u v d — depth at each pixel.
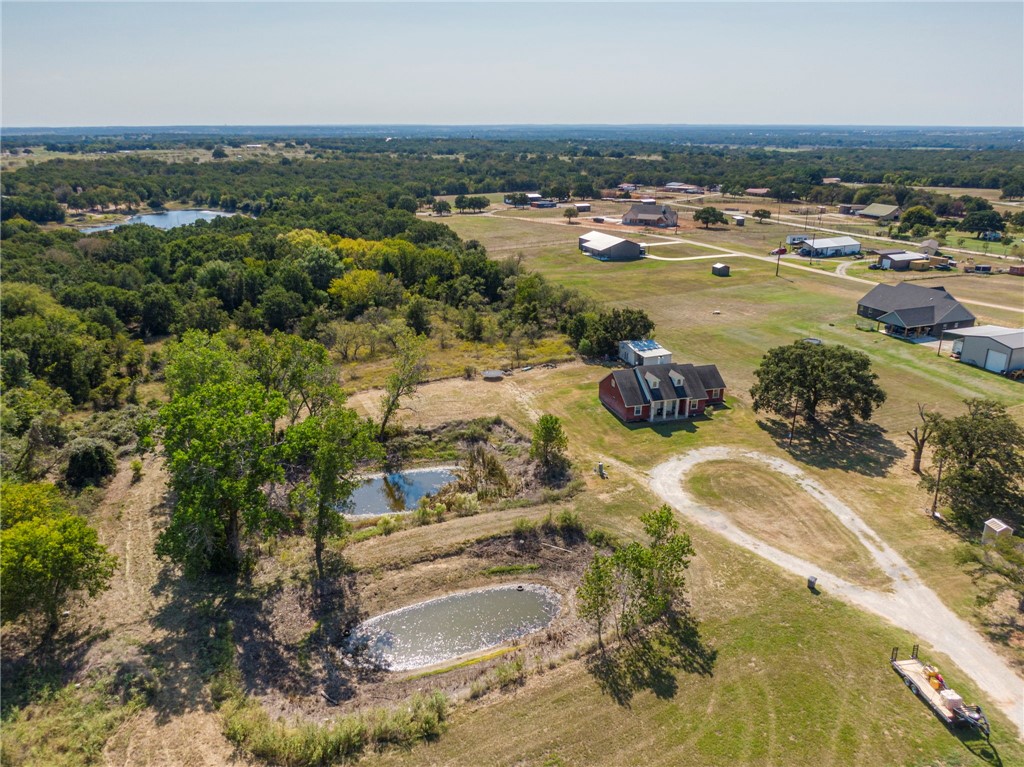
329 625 33.06
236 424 33.12
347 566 37.16
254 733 25.48
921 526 40.50
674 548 31.34
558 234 155.62
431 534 40.19
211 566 35.84
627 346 69.75
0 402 50.59
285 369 51.62
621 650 30.86
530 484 46.88
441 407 59.47
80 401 62.25
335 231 136.62
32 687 27.36
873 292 88.06
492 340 79.88
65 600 31.77
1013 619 32.34
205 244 114.38
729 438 52.94
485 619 33.84
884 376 65.88
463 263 105.31
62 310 78.75
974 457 41.22
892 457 49.38
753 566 36.69
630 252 128.88
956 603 33.62
